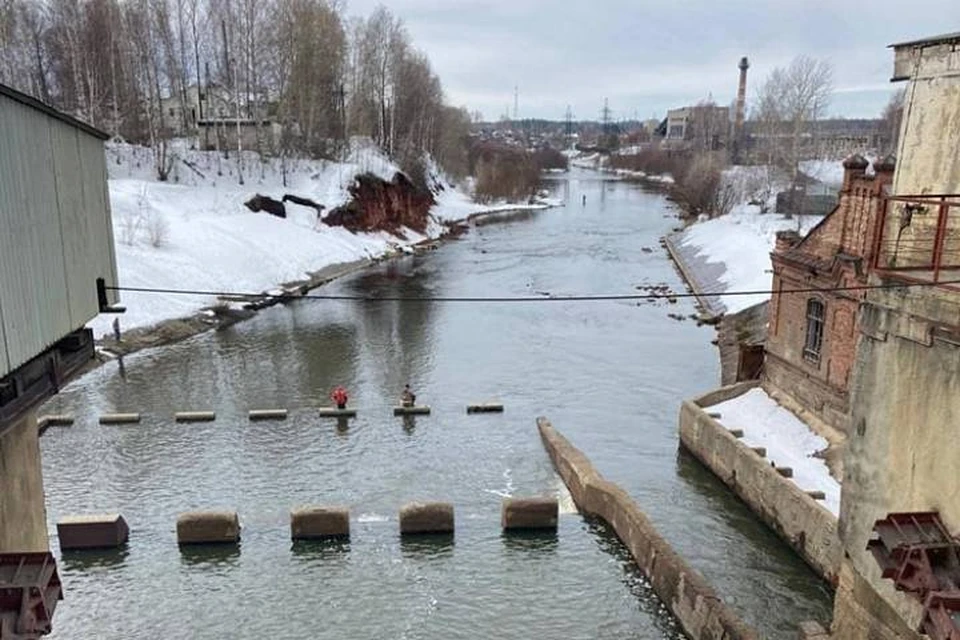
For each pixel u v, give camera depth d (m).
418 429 27.12
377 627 16.17
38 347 9.41
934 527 9.29
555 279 54.31
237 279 47.94
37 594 8.20
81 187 10.71
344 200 66.50
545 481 23.14
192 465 24.02
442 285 52.31
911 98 10.80
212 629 16.06
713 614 14.53
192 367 33.88
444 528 19.84
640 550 18.14
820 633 12.95
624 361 35.22
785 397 24.25
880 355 10.46
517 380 32.53
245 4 69.56
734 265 50.31
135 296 40.03
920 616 9.53
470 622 16.36
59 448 25.19
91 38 63.59
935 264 9.26
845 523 11.38
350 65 86.81
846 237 21.09
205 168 65.12
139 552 18.95
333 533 19.61
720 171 89.38
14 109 8.80
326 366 34.31
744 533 19.72
